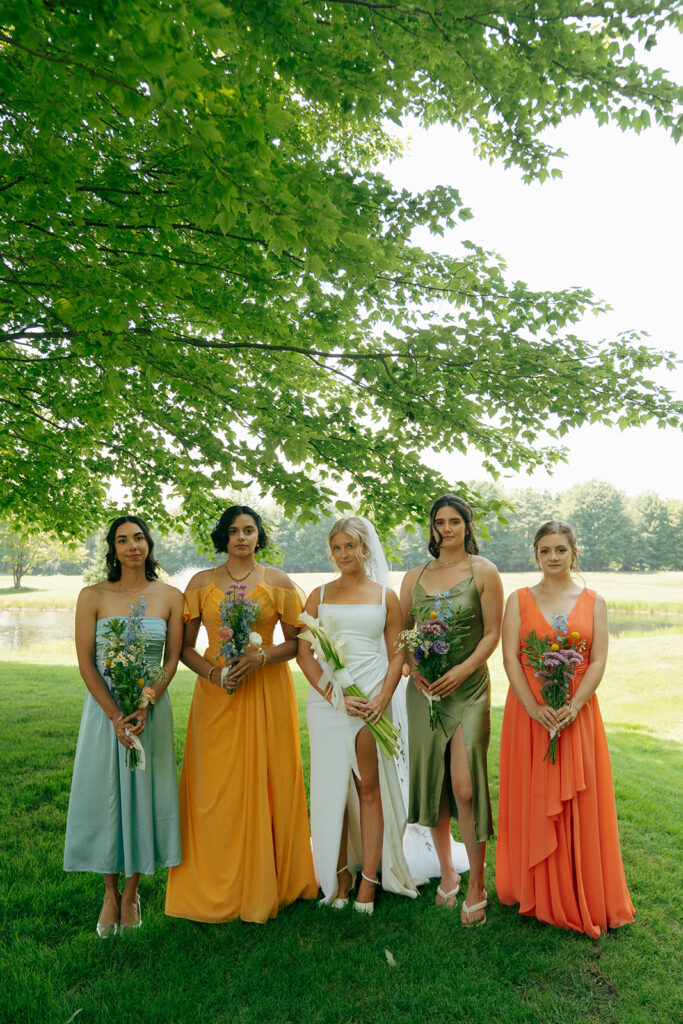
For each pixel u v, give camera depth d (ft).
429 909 10.13
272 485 14.74
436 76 12.51
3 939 9.04
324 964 8.61
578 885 9.45
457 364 14.34
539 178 12.88
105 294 11.12
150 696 9.45
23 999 7.69
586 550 223.71
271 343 16.46
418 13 9.59
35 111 9.02
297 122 17.76
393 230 12.55
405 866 10.63
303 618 10.56
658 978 8.37
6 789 14.89
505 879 10.22
